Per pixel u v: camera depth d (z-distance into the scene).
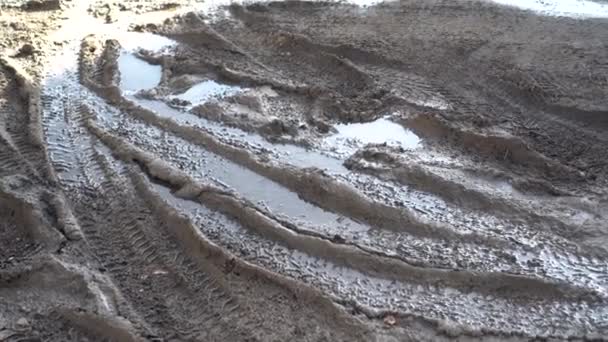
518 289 4.82
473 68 7.59
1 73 7.91
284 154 6.43
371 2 9.62
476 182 5.86
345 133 6.75
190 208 5.75
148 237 5.36
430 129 6.64
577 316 4.61
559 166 5.98
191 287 4.88
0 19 9.34
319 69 7.91
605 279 4.88
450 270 4.94
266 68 7.99
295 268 5.07
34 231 5.38
